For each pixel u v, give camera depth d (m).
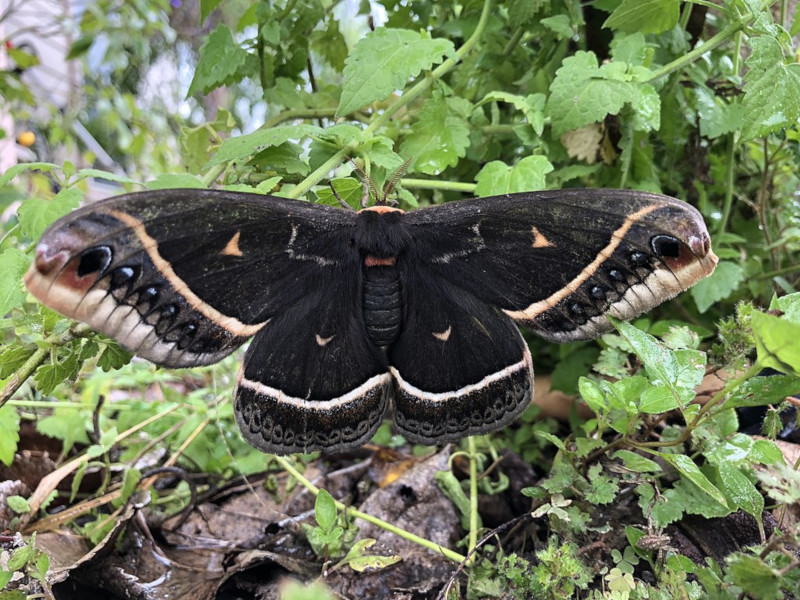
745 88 0.12
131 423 0.15
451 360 0.11
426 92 0.15
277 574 0.11
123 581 0.11
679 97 0.15
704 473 0.10
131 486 0.12
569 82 0.13
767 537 0.10
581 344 0.14
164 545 0.12
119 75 0.38
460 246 0.11
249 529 0.13
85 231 0.08
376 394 0.11
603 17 0.15
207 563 0.11
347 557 0.11
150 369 0.16
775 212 0.16
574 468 0.10
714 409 0.10
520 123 0.15
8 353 0.10
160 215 0.09
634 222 0.09
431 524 0.12
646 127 0.13
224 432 0.15
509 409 0.11
